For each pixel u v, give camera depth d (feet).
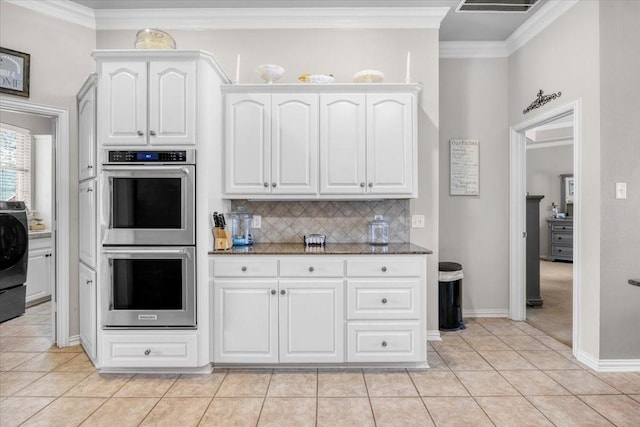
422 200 10.67
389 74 10.64
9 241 12.66
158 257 8.21
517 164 12.15
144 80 8.30
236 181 9.41
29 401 7.25
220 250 8.65
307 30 10.64
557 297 15.33
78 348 9.89
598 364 8.45
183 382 8.01
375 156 9.42
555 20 9.94
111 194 8.24
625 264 8.40
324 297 8.45
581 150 8.96
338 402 7.20
